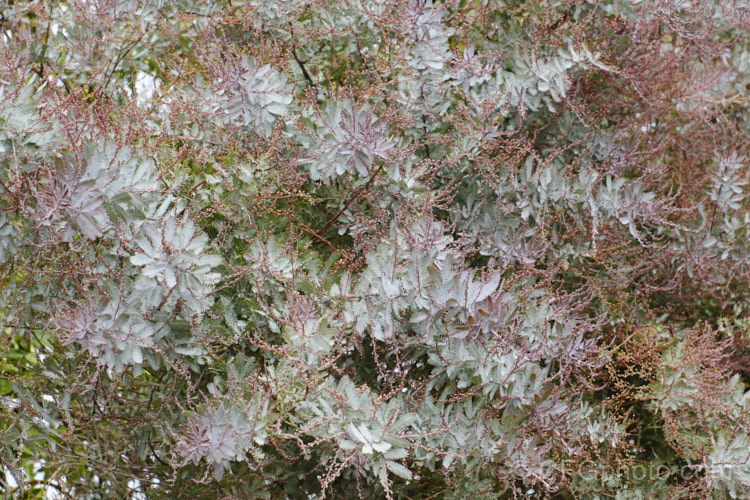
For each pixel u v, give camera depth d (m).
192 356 2.18
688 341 2.78
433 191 2.59
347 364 2.48
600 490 2.72
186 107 2.33
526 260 2.60
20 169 2.05
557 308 2.54
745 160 3.12
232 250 2.41
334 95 2.51
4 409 2.43
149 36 2.91
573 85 2.85
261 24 2.68
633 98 2.96
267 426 2.07
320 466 2.50
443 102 2.67
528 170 2.66
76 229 1.88
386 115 2.35
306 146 2.33
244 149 2.39
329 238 2.64
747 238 3.15
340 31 2.65
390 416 1.99
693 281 3.11
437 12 2.43
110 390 2.45
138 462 2.60
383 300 2.18
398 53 2.49
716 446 2.65
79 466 2.78
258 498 2.38
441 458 2.32
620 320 2.96
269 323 2.29
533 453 2.24
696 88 3.13
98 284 2.07
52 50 2.73
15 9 2.70
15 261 2.27
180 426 2.05
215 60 2.48
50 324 2.22
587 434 2.64
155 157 2.26
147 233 1.98
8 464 2.36
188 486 2.41
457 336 2.15
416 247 2.24
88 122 2.11
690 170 3.17
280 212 2.39
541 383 2.29
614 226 2.85
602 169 2.77
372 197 2.46
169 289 2.04
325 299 2.29
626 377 3.03
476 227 2.65
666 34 3.08
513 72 2.79
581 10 2.85
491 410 2.29
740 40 3.65
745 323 3.15
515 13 2.84
